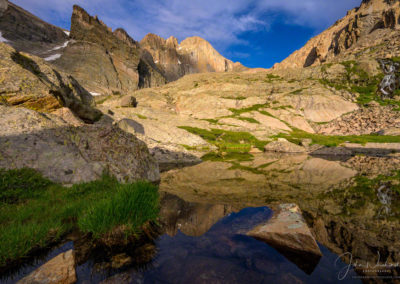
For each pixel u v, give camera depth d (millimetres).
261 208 4848
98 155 7691
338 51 155250
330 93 78000
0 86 9086
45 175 5871
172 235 3477
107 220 3410
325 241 3127
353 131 54750
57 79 14359
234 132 50781
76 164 6695
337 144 36406
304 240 3037
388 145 33812
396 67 76875
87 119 19406
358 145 35094
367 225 3744
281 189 7109
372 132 50156
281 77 102000
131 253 2891
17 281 2346
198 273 2377
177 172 11961
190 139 34062
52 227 3543
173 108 84125
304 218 4105
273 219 4027
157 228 3742
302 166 14414
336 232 3451
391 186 7305
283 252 2852
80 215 4059
